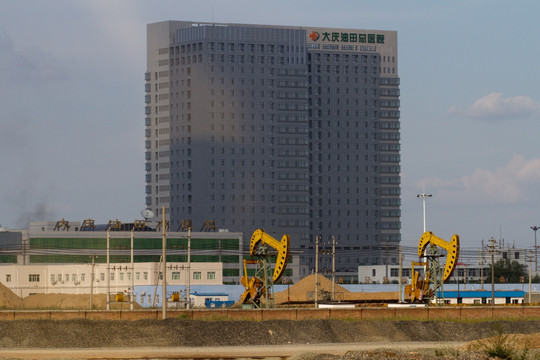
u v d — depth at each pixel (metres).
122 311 140.00
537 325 139.88
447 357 92.06
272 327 127.38
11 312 137.12
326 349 117.06
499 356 95.19
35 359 105.12
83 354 110.50
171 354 111.19
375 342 126.25
